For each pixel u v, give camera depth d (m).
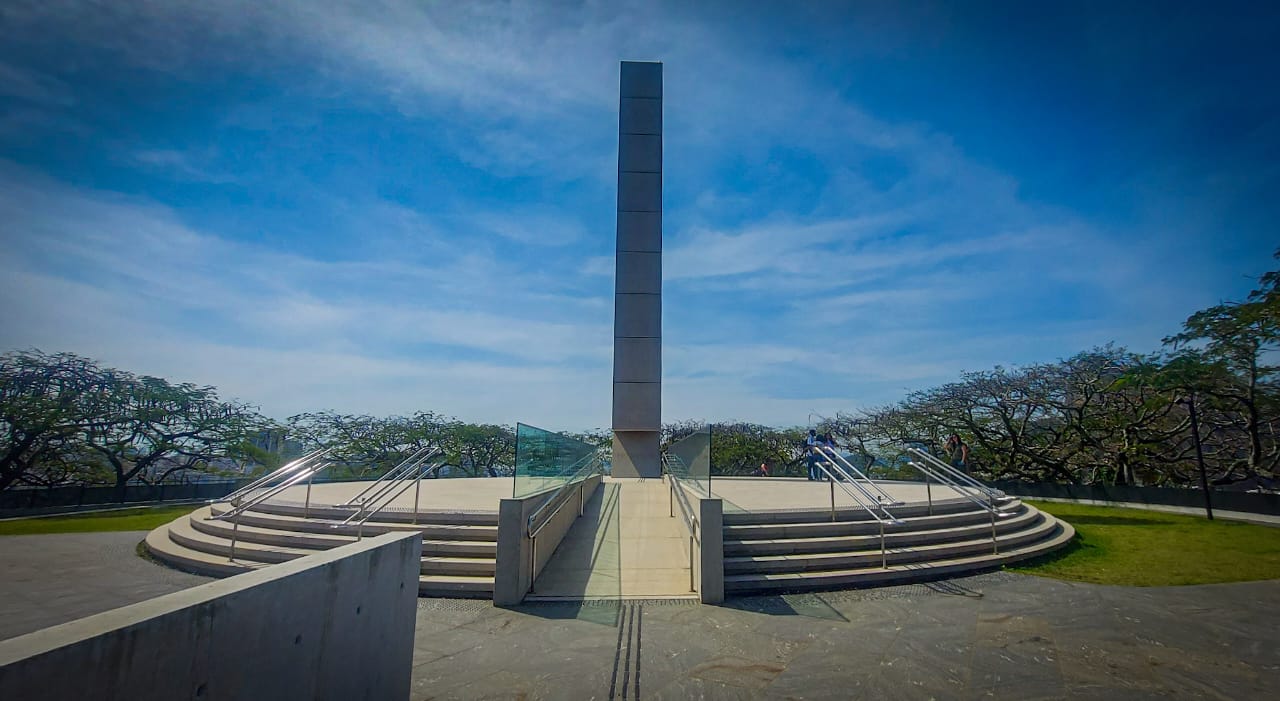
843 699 4.84
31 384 19.03
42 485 19.17
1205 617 6.95
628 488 16.97
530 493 8.55
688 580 8.62
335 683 3.12
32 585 7.96
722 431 30.86
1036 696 4.90
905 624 6.73
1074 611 7.19
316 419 26.73
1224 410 17.86
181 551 9.41
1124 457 20.23
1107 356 20.83
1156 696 4.90
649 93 23.56
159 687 2.11
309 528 9.48
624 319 22.22
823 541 9.19
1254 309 15.62
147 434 20.97
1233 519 15.12
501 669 5.41
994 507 10.88
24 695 1.68
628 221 22.75
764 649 5.96
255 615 2.57
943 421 23.97
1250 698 4.87
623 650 5.93
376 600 3.57
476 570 8.25
